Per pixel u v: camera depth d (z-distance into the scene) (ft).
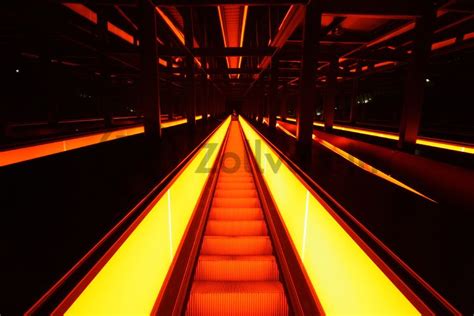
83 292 4.06
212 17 37.99
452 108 30.71
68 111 41.27
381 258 4.47
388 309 4.41
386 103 49.32
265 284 9.02
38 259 4.23
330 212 6.48
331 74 29.58
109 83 29.60
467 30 19.45
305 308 7.61
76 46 27.32
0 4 14.70
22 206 6.86
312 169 10.27
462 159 13.50
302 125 14.83
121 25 27.58
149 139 16.03
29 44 25.57
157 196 7.33
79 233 5.16
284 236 11.35
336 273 6.48
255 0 14.10
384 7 14.30
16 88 28.43
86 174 10.22
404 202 6.93
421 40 14.90
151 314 7.02
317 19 13.76
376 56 25.88
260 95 40.42
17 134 25.68
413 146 16.30
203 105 39.47
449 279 3.90
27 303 3.29
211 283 9.01
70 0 15.12
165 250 8.42
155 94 15.75
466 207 11.10
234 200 17.19
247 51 25.86
